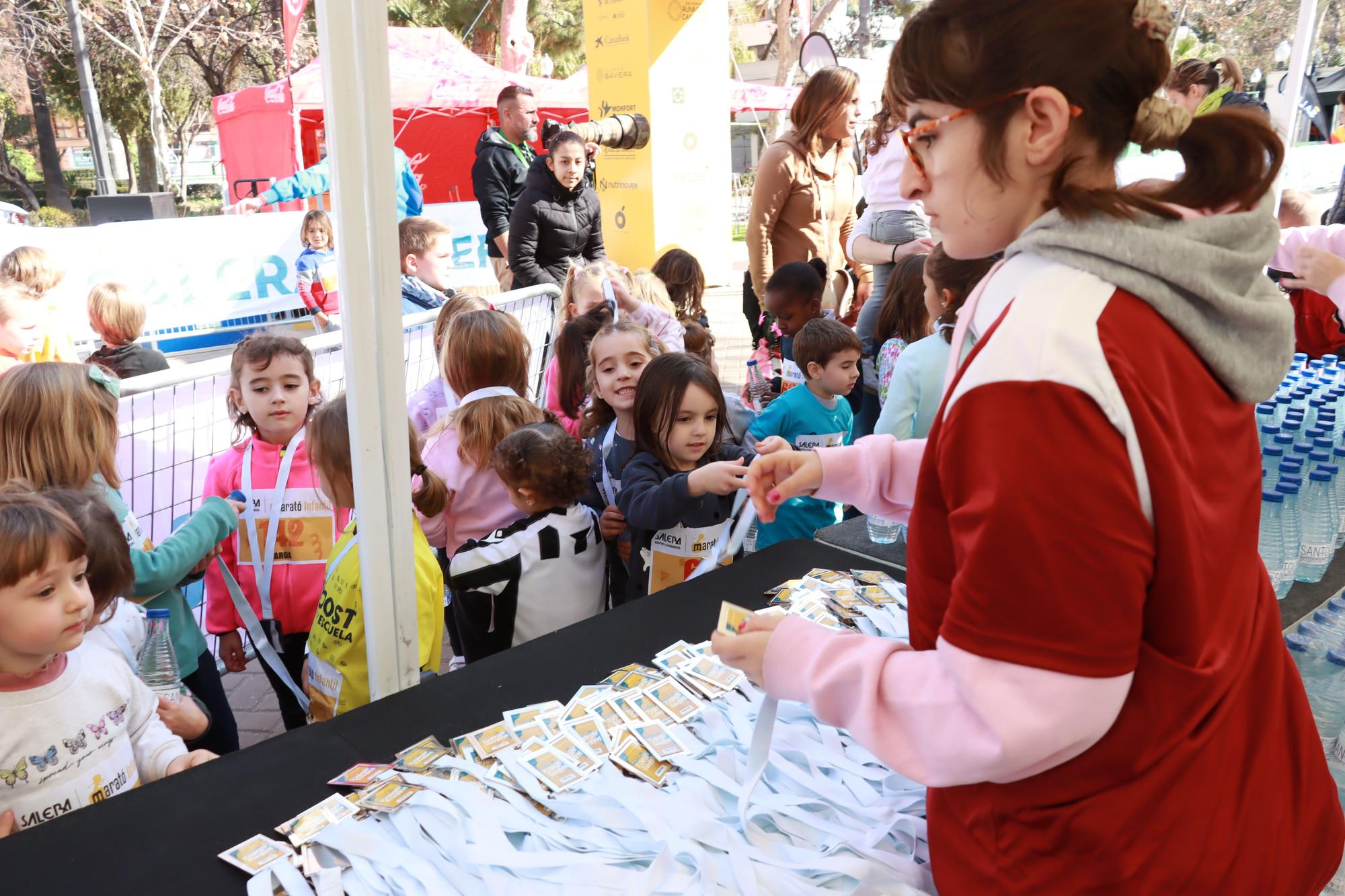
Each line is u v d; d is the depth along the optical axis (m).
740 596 1.71
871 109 8.12
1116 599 0.71
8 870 1.04
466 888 1.04
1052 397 0.71
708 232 10.24
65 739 1.45
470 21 22.75
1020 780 0.86
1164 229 0.77
